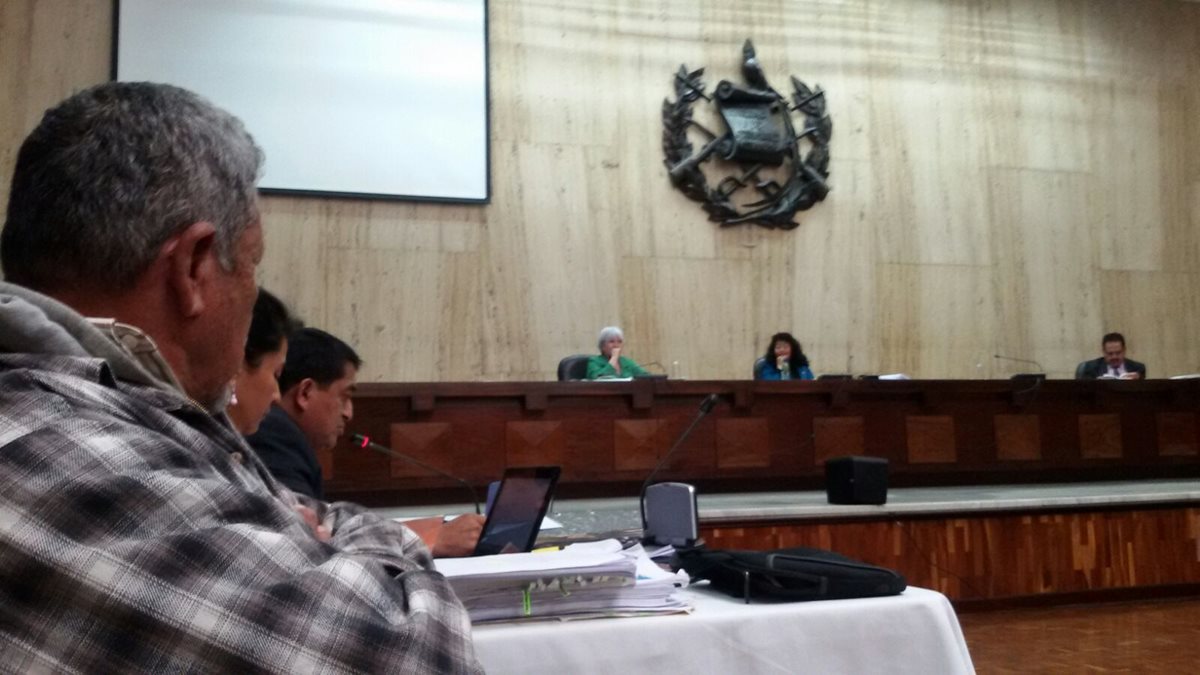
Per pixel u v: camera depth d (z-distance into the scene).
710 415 6.21
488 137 8.48
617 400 6.05
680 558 1.95
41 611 0.70
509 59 8.71
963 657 1.70
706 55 9.26
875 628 1.67
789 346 7.85
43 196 0.92
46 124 0.94
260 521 0.80
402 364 8.17
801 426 6.40
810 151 9.33
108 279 0.93
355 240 8.17
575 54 8.90
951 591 5.04
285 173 8.01
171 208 0.92
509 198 8.56
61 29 7.72
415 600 0.82
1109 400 7.10
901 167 9.62
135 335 0.91
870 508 4.83
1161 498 5.54
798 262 9.22
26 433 0.76
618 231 8.80
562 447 5.92
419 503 5.69
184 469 0.81
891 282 9.44
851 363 9.24
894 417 6.62
